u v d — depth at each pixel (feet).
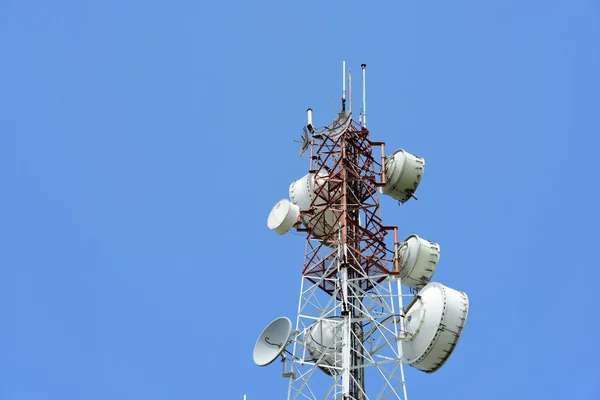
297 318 183.01
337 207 196.75
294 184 213.05
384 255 189.57
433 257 190.29
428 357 173.17
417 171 199.72
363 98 208.95
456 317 173.37
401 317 178.19
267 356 177.88
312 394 171.42
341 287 182.19
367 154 201.67
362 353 178.29
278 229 199.82
